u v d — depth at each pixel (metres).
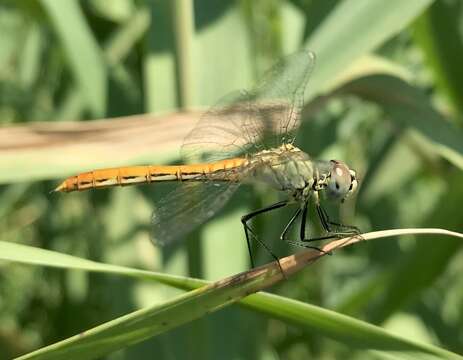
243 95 0.26
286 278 0.23
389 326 0.30
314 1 0.28
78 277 0.32
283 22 0.32
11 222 0.34
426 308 0.31
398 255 0.32
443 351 0.24
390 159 0.32
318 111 0.28
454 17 0.29
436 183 0.33
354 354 0.32
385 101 0.28
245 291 0.23
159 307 0.23
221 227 0.28
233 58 0.28
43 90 0.33
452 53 0.29
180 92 0.28
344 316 0.24
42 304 0.33
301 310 0.24
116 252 0.30
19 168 0.26
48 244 0.33
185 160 0.27
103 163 0.27
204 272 0.27
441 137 0.27
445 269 0.29
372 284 0.29
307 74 0.26
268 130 0.26
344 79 0.28
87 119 0.32
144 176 0.27
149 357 0.28
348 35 0.27
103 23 0.32
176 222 0.25
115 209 0.31
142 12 0.32
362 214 0.32
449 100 0.30
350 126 0.32
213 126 0.26
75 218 0.33
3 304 0.34
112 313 0.30
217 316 0.27
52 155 0.26
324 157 0.31
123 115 0.30
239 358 0.27
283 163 0.26
